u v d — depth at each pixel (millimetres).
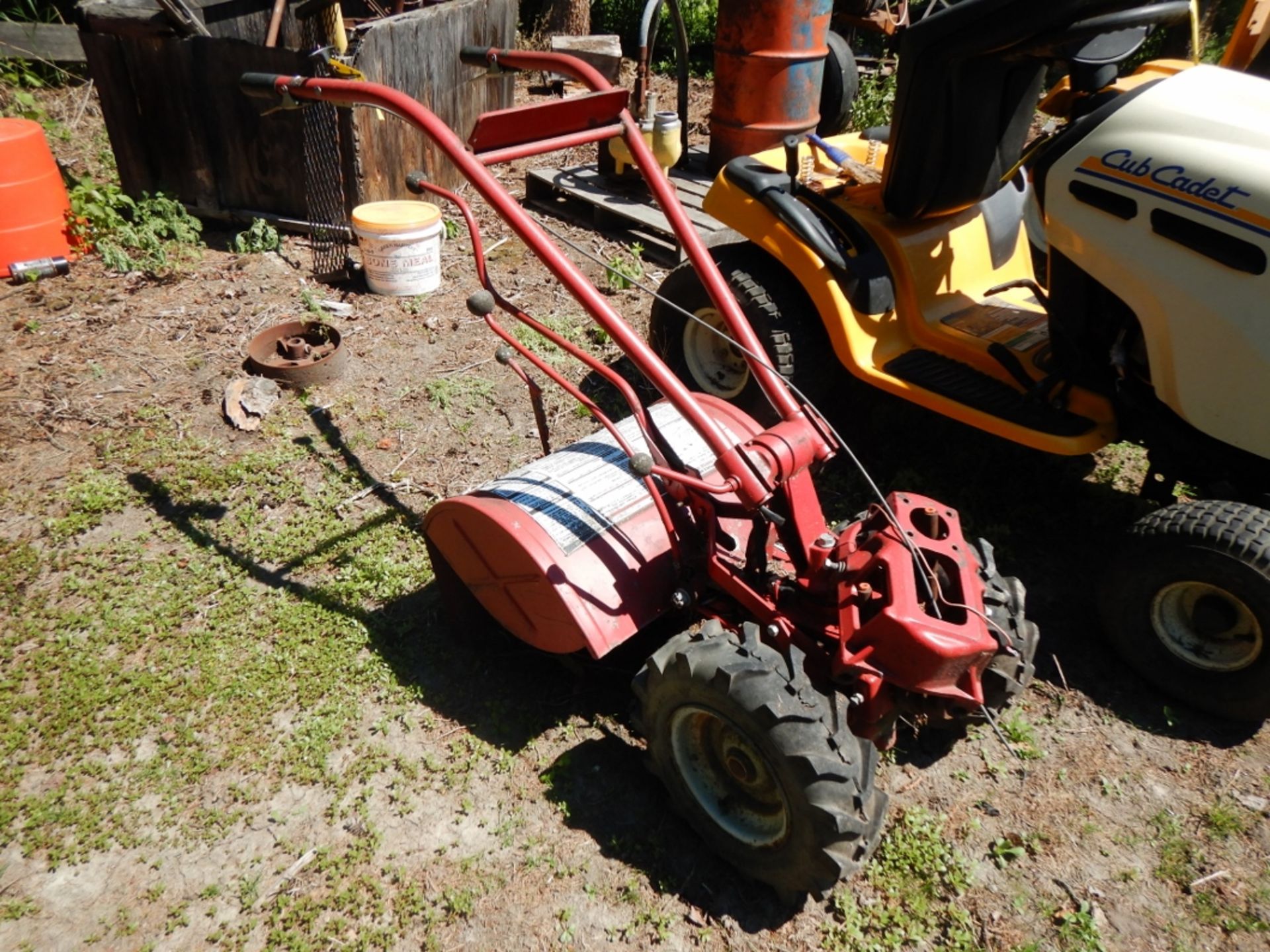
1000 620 2725
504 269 5887
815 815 2277
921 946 2541
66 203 5711
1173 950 2545
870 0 6641
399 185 6207
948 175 3514
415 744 3014
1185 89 2973
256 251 5969
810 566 2609
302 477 4113
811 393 4051
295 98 3154
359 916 2566
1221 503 3037
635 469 2459
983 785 2967
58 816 2773
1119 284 3072
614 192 6375
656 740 2686
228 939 2508
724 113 6293
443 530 2996
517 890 2633
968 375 3613
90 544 3732
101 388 4625
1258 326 2793
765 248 3785
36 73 8516
